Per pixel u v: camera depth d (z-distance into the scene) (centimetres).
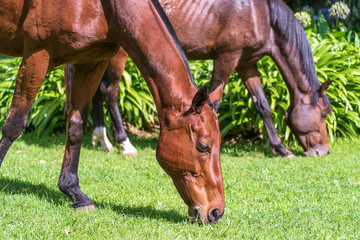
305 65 1075
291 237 510
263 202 690
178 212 609
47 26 525
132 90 1347
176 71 510
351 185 805
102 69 604
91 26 522
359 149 1214
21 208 579
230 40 986
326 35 1623
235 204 668
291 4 2027
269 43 1038
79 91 604
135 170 913
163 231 512
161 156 509
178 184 514
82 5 517
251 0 995
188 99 507
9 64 1475
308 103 1096
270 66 1303
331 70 1352
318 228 548
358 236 520
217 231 513
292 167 967
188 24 961
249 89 1117
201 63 1428
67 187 604
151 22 517
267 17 1023
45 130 1336
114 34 532
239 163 1012
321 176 880
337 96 1327
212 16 970
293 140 1276
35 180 766
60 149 1138
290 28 1045
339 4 1563
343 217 600
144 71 522
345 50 1464
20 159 956
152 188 762
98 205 623
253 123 1359
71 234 494
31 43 539
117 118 1117
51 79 1336
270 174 905
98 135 1139
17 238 479
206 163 500
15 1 542
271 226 555
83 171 873
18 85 553
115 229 513
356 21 1975
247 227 547
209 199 504
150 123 1408
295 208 645
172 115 506
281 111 1285
